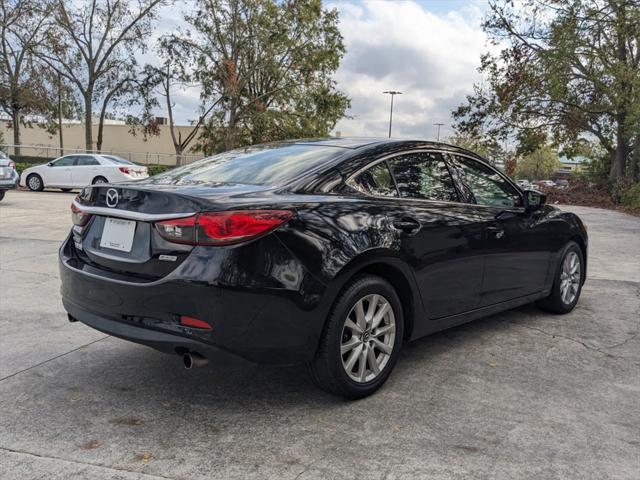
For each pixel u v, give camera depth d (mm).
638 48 25844
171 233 2893
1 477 2473
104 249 3248
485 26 27094
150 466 2588
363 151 3623
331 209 3176
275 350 2965
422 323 3709
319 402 3301
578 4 24609
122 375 3674
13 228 10016
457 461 2643
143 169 20578
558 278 5074
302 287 2955
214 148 40594
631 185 25453
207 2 36250
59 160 20328
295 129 38000
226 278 2779
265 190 3137
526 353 4164
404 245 3449
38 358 3941
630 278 6977
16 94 38531
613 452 2736
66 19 35812
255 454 2703
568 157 30969
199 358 2908
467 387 3523
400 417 3105
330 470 2562
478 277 4090
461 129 29750
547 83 26703
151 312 2938
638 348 4309
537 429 2967
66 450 2721
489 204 4355
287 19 36812
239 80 37750
